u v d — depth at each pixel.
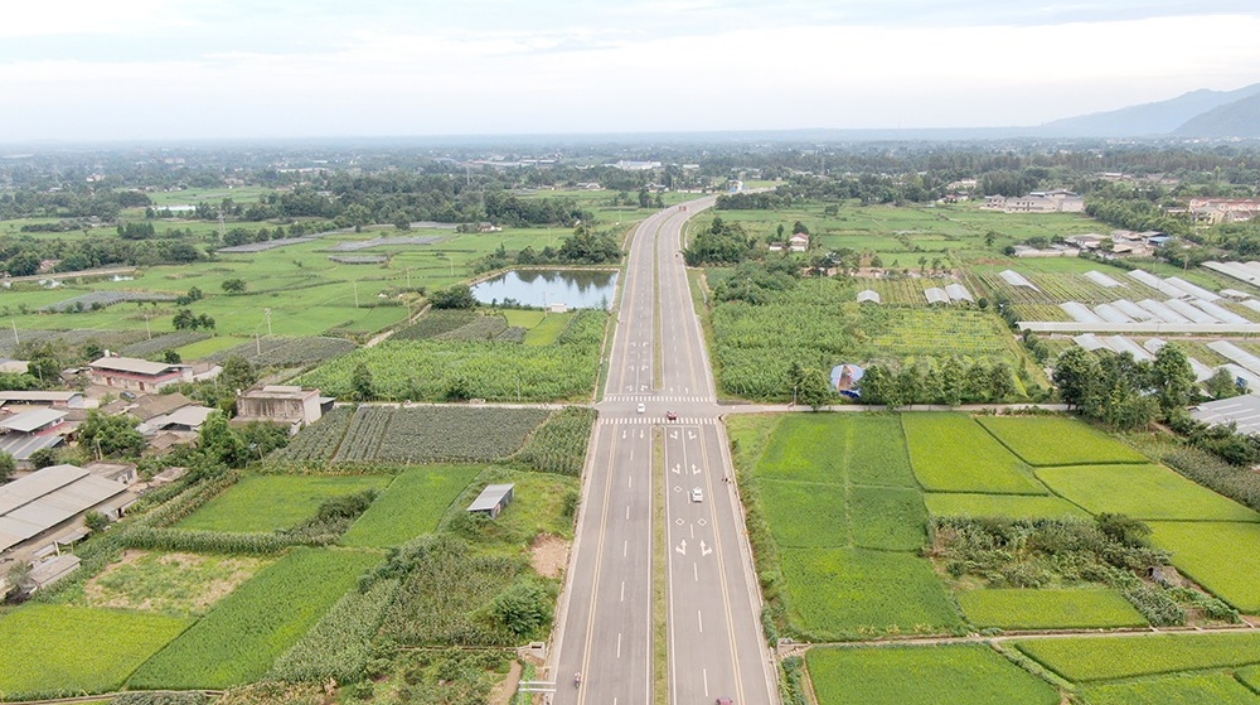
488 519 104.31
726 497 114.69
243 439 129.00
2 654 81.69
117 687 77.12
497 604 84.25
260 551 101.25
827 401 145.50
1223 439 124.06
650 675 77.94
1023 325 199.12
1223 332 192.62
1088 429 135.62
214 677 77.75
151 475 123.19
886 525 104.44
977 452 126.88
